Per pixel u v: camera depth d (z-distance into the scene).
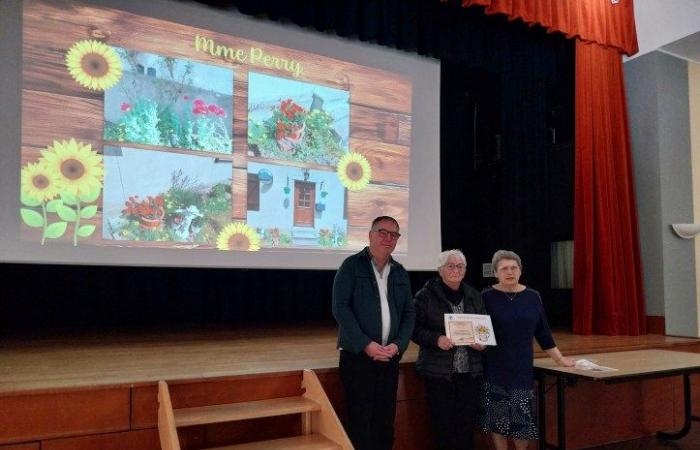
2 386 2.46
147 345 3.95
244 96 4.56
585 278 5.46
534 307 3.06
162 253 4.17
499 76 6.55
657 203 5.61
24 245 3.70
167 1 4.28
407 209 5.33
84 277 5.04
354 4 4.92
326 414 2.80
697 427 4.54
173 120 4.26
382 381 2.86
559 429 3.11
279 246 4.64
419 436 3.40
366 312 2.82
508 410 2.97
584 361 3.22
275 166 4.66
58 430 2.46
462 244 6.77
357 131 5.10
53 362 3.17
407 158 5.37
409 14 5.26
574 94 6.34
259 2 4.46
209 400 2.82
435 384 2.96
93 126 3.96
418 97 5.47
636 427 4.25
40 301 4.90
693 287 5.72
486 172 6.73
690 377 4.64
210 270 5.58
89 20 3.99
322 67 4.95
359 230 5.05
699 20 5.29
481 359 3.03
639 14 5.86
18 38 3.72
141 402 2.64
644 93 5.79
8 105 3.68
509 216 6.06
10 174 3.67
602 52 5.70
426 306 3.03
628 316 5.46
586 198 5.54
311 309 6.07
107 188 3.99
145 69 4.17
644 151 5.75
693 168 5.88
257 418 2.84
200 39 4.40
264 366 3.14
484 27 5.70
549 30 5.38
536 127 6.16
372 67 5.21
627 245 5.56
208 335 4.62
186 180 4.29
